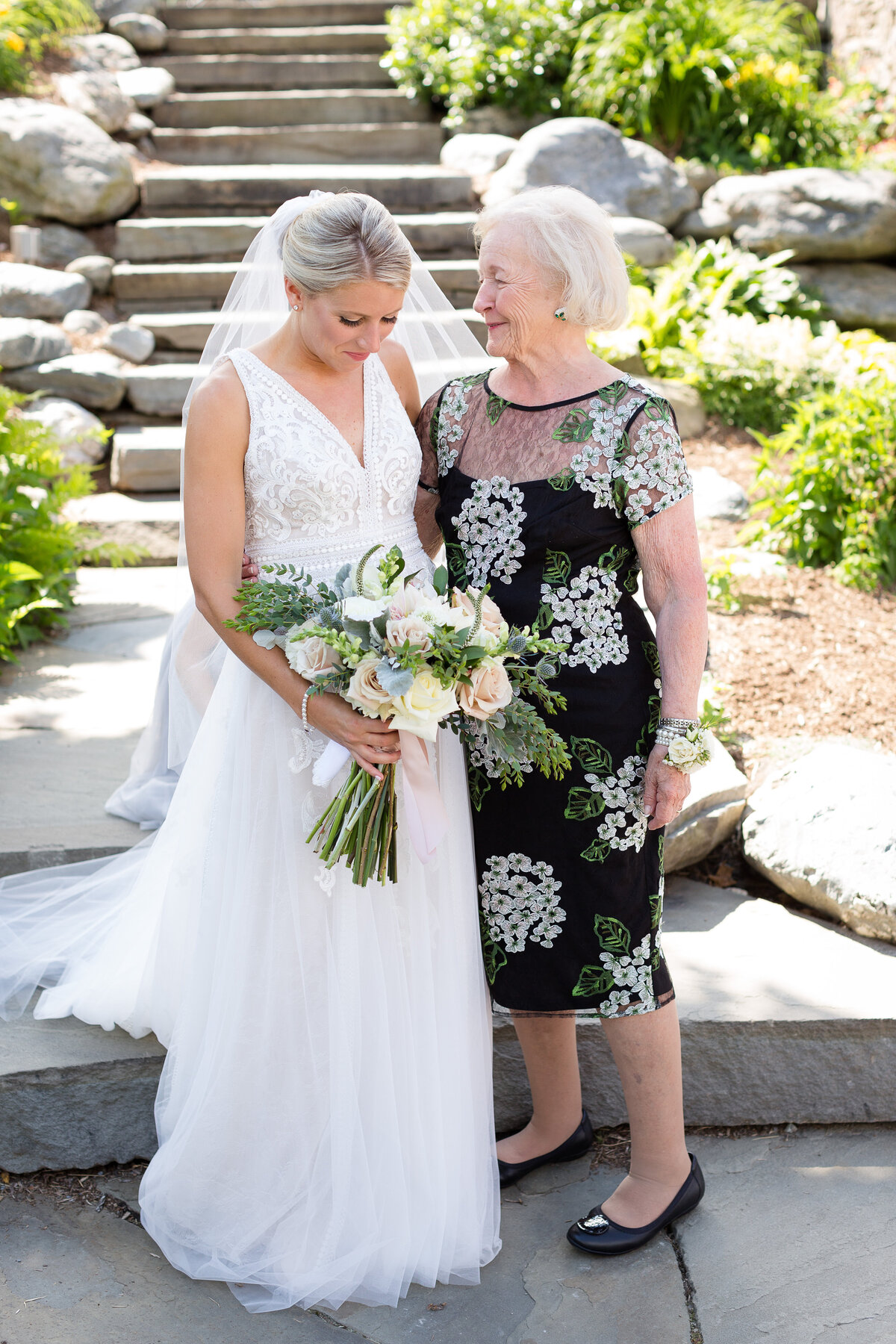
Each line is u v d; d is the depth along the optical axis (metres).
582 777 2.11
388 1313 2.15
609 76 7.80
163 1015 2.40
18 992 2.63
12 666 4.03
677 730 2.06
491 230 2.04
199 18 8.73
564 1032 2.38
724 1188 2.47
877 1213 2.39
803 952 2.85
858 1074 2.63
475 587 2.14
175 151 7.64
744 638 4.27
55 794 3.19
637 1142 2.31
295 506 2.08
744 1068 2.61
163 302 6.59
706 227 7.29
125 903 2.70
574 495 2.05
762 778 3.46
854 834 3.00
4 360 5.84
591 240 1.99
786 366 6.19
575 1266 2.26
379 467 2.14
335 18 8.77
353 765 2.03
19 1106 2.42
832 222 7.11
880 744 3.59
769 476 5.24
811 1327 2.11
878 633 4.35
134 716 3.67
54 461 4.72
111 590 4.79
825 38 8.96
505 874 2.20
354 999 2.11
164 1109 2.31
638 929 2.18
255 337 2.41
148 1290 2.17
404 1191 2.15
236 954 2.12
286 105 7.99
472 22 8.06
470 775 2.23
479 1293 2.20
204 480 2.05
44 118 6.84
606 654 2.10
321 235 1.89
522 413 2.10
